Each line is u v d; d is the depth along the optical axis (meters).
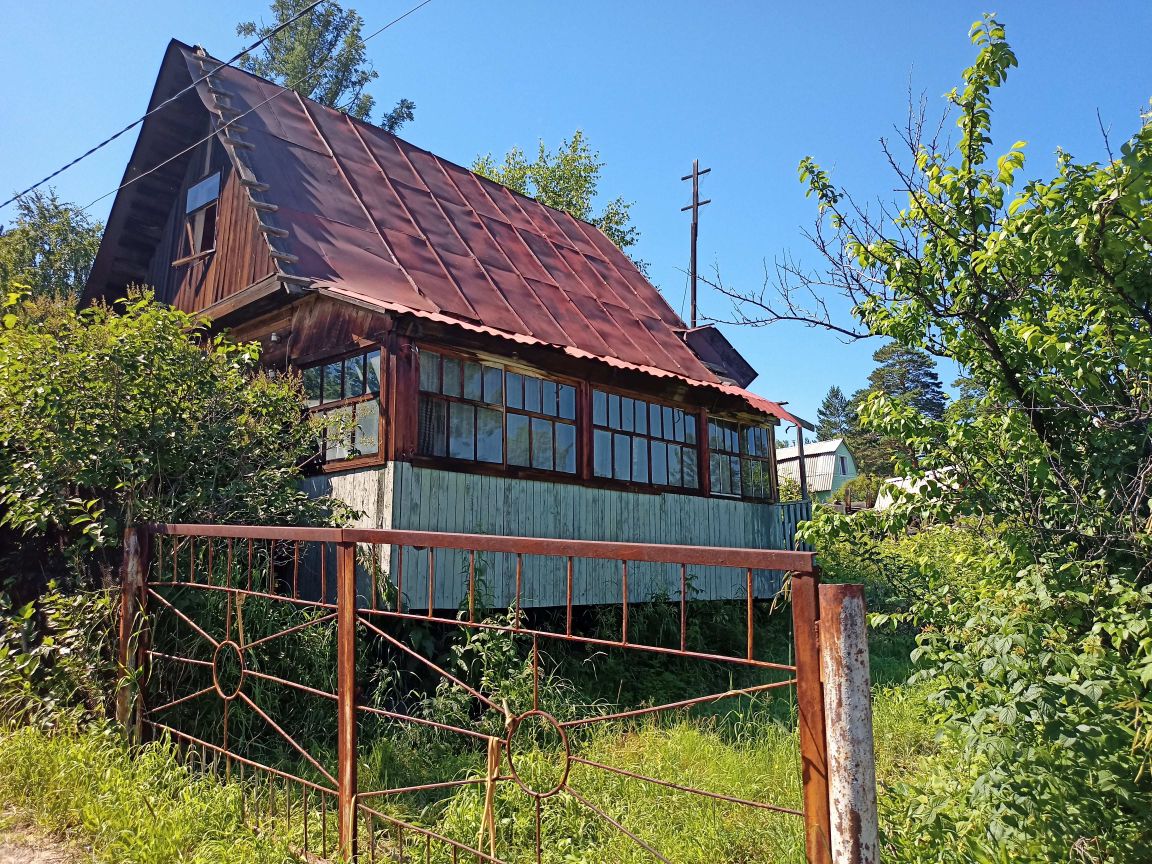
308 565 7.20
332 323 8.07
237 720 4.98
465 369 7.92
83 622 4.98
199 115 10.70
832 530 4.88
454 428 7.69
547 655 7.36
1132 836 2.86
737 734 5.81
